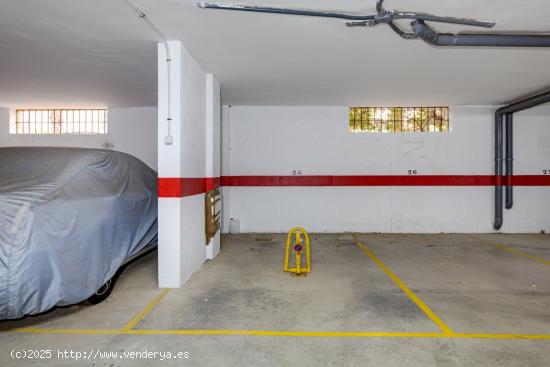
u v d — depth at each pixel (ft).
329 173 25.17
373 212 25.13
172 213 12.89
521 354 8.19
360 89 20.22
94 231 10.52
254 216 25.35
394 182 25.04
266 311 10.74
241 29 11.80
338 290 12.69
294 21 11.18
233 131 25.30
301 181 25.21
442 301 11.61
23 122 25.35
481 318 10.25
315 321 10.02
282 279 14.05
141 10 10.44
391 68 16.14
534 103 20.75
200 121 15.94
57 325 9.68
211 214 17.07
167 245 12.93
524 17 10.89
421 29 10.67
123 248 12.09
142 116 24.54
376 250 19.49
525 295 12.20
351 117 25.66
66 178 10.80
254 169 25.30
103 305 11.18
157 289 12.77
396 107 25.53
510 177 24.62
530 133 24.99
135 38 12.55
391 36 12.37
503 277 14.33
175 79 12.87
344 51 13.91
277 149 25.23
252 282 13.64
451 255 18.25
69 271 9.46
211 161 17.28
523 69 16.24
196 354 8.17
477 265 16.22
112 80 17.95
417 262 16.79
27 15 10.73
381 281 13.78
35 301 8.72
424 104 24.50
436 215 25.09
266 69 16.37
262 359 7.96
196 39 12.69
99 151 13.03
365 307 11.08
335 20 11.03
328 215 25.20
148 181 15.34
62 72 16.53
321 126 25.18
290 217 25.26
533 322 9.98
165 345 8.59
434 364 7.75
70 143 24.76
